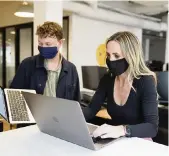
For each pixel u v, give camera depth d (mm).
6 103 1318
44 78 1889
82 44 5641
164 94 2346
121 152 979
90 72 2986
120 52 1314
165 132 2408
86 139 990
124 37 1316
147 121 1232
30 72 1909
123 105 1388
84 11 4957
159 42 10727
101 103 1538
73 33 5410
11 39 6625
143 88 1315
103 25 6129
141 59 1371
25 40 6145
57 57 1895
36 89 1886
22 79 1927
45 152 982
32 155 953
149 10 7031
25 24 6059
